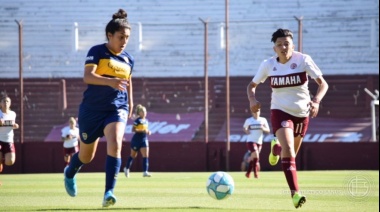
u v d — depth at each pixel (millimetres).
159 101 102312
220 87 102312
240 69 107375
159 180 54906
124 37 27062
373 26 106562
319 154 83062
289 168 27359
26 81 104312
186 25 112562
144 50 110625
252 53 109000
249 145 62031
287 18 111375
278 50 28641
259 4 112750
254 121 61906
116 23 26969
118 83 26125
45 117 101938
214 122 98500
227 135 84000
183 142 84812
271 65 29094
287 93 28734
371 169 82438
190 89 102938
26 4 116875
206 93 84812
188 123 98188
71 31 114562
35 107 102875
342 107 99500
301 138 29625
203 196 35438
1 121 48094
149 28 112750
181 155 84812
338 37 108312
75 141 74812
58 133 100000
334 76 101812
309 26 109438
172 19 114188
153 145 85250
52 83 103938
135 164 84125
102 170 84000
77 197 34594
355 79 101250
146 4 115812
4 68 111500
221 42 109500
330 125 96188
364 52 106750
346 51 107125
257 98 99812
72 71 110438
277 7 112375
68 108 102750
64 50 112938
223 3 114375
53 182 52406
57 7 116375
